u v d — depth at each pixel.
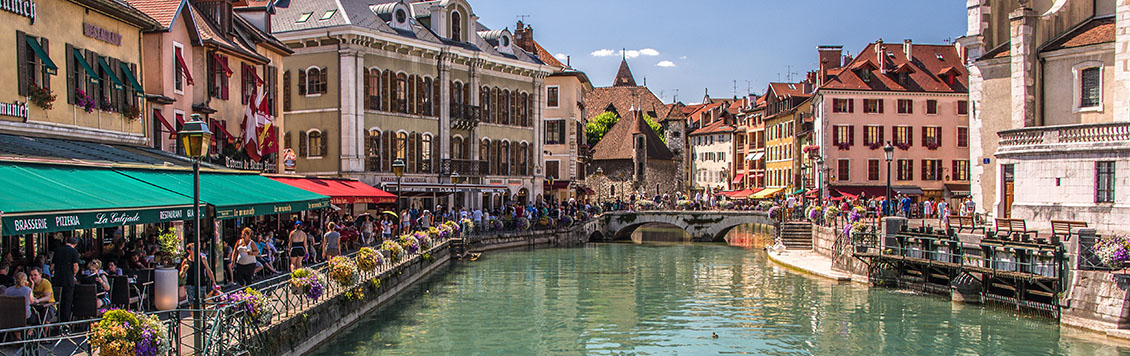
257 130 29.22
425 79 46.28
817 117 65.19
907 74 63.34
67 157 15.92
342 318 20.22
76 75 19.64
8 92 17.20
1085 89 31.33
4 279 13.01
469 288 29.88
